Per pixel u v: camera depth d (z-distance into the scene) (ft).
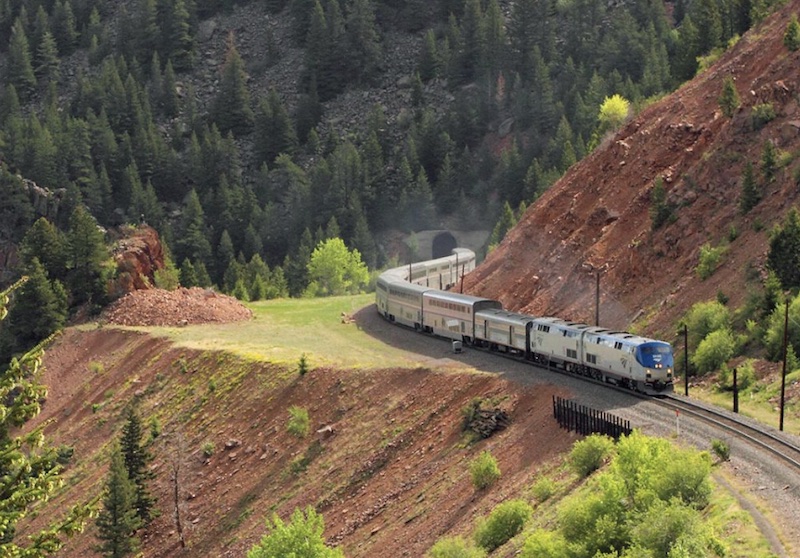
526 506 307.99
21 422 148.56
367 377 490.49
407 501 391.65
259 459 480.23
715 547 224.94
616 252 531.09
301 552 316.40
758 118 506.89
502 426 399.03
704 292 453.99
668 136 568.00
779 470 278.05
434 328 553.23
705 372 408.87
